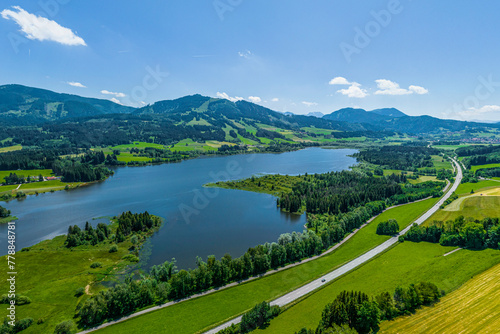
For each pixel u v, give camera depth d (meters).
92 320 95.88
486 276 111.94
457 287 106.56
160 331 92.00
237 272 123.94
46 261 138.75
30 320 94.31
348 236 174.88
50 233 178.12
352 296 90.38
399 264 133.75
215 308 103.69
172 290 111.94
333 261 141.12
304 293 112.38
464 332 80.94
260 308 93.25
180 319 97.62
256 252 134.50
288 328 89.44
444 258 133.62
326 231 164.25
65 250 151.75
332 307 85.31
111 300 100.00
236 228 189.50
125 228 174.00
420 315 90.75
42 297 109.25
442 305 95.25
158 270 124.50
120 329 93.00
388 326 85.75
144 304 106.12
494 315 86.69
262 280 123.12
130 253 150.88
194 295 112.19
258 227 191.88
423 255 142.62
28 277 124.25
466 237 145.50
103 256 146.25
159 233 180.12
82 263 138.50
